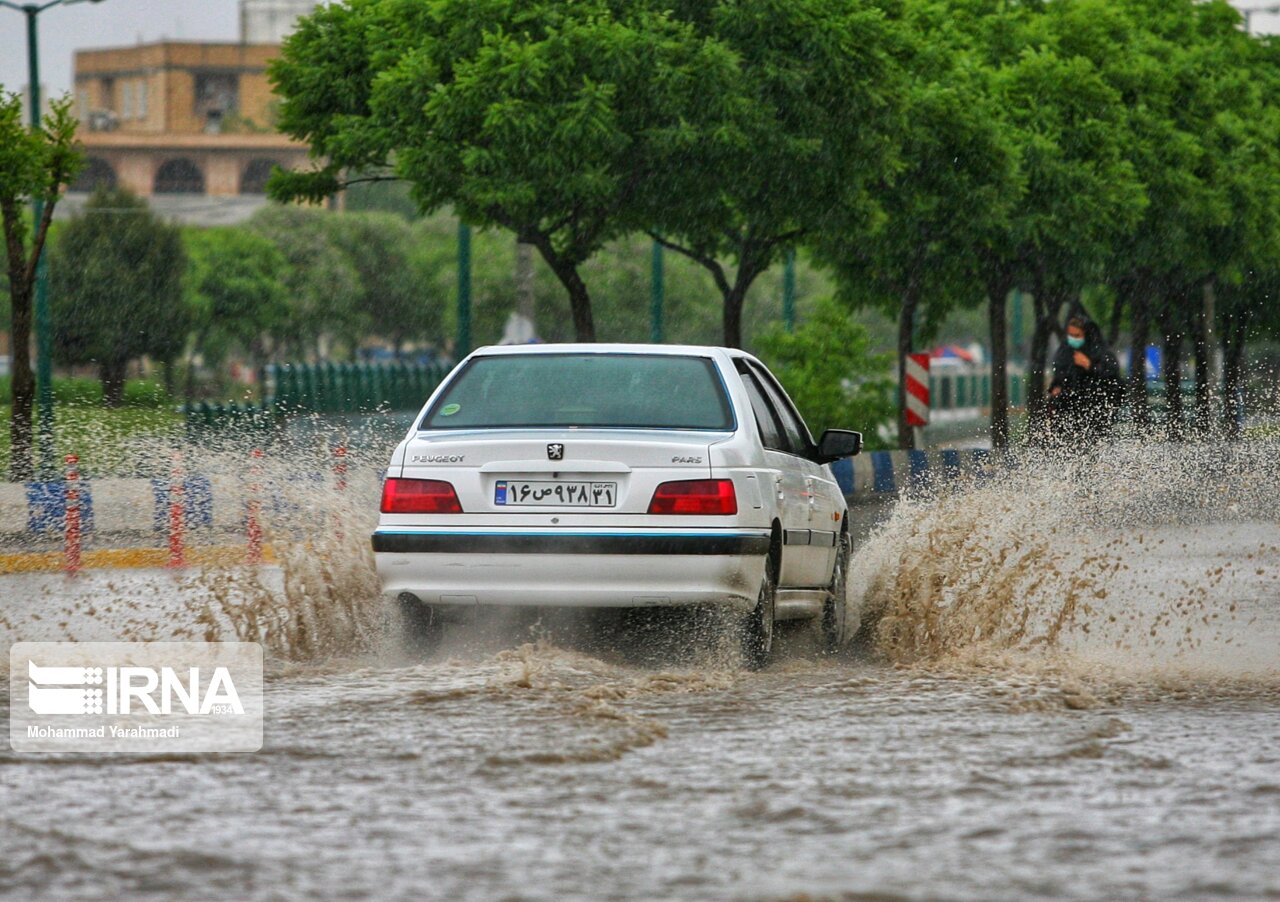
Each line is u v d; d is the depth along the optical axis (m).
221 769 14.34
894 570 27.31
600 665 20.11
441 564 21.09
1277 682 19.67
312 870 11.22
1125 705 17.98
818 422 79.56
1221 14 90.69
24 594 30.55
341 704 17.39
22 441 55.97
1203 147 79.81
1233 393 52.81
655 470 20.94
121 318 143.50
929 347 83.12
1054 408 63.03
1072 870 11.21
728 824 12.48
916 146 65.25
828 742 15.60
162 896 10.63
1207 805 13.08
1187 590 30.11
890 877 11.02
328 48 60.00
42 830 12.26
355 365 104.62
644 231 60.25
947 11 74.50
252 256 192.12
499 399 22.36
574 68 55.03
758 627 21.42
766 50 56.28
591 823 12.50
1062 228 70.50
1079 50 75.81
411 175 55.16
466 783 13.81
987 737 15.86
